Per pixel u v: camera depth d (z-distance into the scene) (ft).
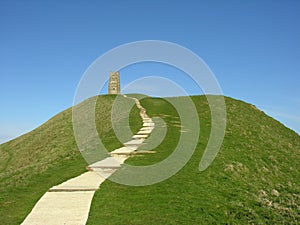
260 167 90.79
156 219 43.73
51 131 177.17
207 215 46.91
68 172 71.61
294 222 51.96
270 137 142.20
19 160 147.95
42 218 44.16
